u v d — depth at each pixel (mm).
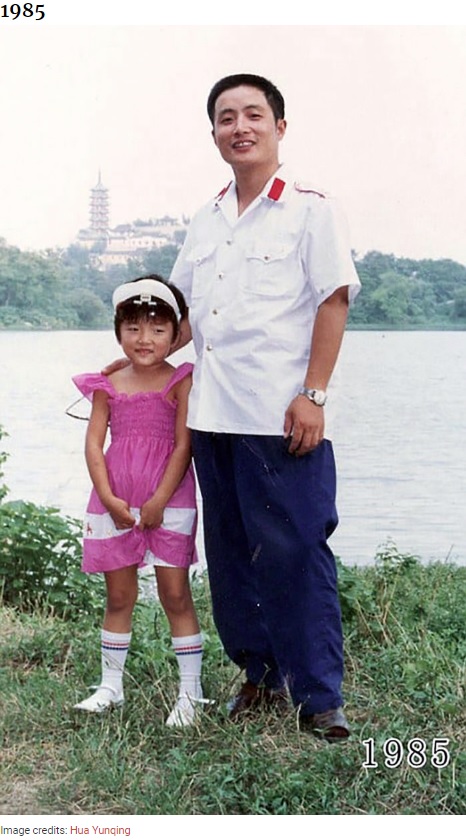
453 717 4922
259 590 4848
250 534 4812
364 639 6113
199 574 7965
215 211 4992
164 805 4246
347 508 11867
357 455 13461
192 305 4961
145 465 4984
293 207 4793
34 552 7293
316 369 4723
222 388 4832
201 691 5078
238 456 4816
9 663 5766
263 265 4773
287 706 5039
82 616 6930
